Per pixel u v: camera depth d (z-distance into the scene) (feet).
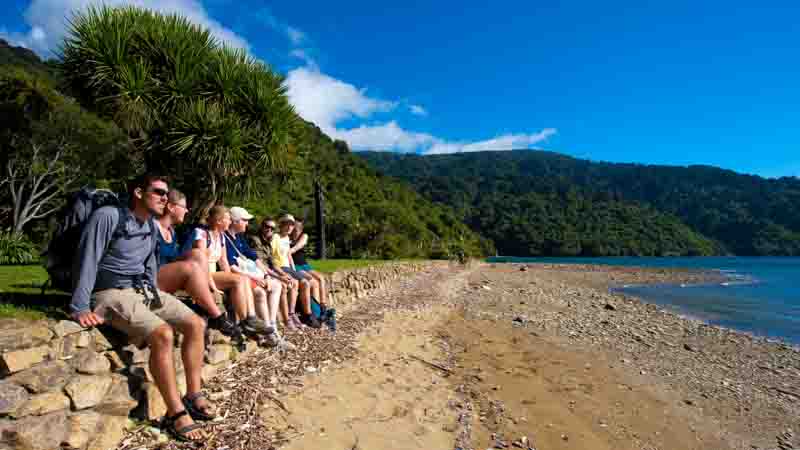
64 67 23.81
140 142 25.63
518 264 152.97
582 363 20.17
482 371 17.46
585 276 100.68
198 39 26.32
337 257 87.20
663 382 18.40
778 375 20.83
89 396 8.21
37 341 7.51
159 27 25.00
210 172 24.88
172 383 8.86
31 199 49.24
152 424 9.26
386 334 21.67
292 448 9.33
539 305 39.60
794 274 114.62
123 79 23.35
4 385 6.96
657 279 95.50
